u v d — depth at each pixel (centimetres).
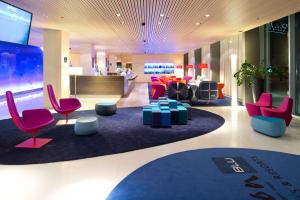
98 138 558
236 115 864
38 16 785
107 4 647
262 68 958
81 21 856
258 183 337
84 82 1363
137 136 577
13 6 669
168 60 2772
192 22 889
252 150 480
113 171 380
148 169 387
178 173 371
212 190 316
